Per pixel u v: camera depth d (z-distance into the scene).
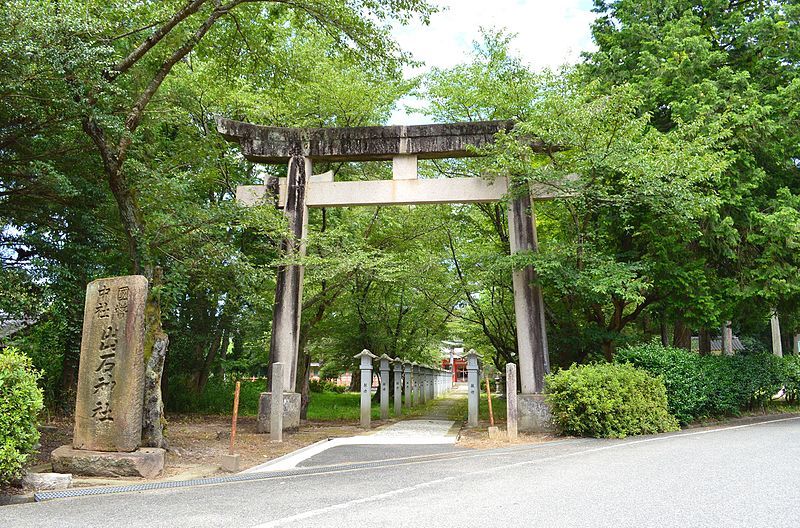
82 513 4.81
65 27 7.80
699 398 12.19
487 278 15.42
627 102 11.63
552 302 14.80
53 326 11.72
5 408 5.41
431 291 19.34
